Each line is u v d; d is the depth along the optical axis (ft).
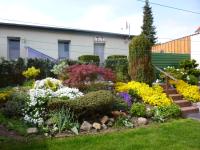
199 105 38.86
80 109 25.41
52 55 63.05
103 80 35.65
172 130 25.35
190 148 20.88
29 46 60.34
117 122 26.58
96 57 63.87
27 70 46.57
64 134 23.35
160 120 28.84
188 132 24.84
